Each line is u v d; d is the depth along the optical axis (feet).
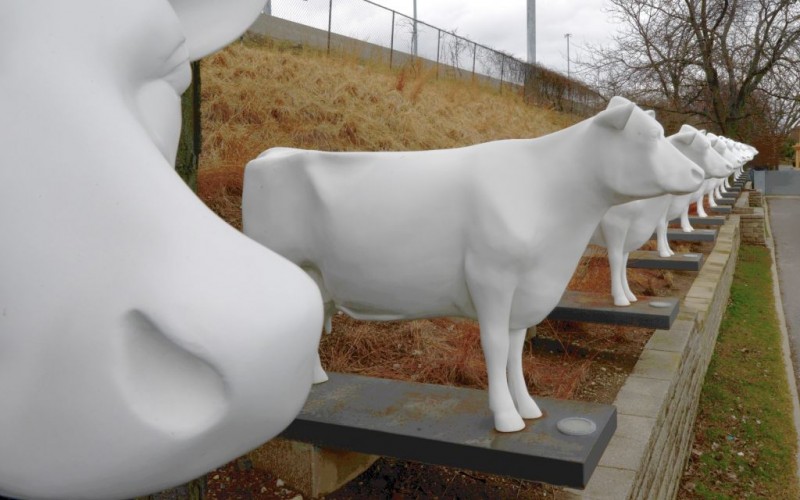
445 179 8.34
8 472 2.22
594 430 8.46
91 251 2.15
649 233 17.47
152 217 2.22
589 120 8.34
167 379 2.15
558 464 7.63
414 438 8.46
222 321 2.08
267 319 2.17
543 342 17.49
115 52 2.48
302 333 2.27
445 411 9.34
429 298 8.75
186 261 2.17
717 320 26.58
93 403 2.08
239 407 2.13
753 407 19.79
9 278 2.12
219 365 2.06
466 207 8.20
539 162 8.30
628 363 16.20
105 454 2.11
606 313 16.22
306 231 9.29
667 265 22.90
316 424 9.11
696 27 60.85
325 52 31.78
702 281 26.14
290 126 21.12
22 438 2.15
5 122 2.22
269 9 34.47
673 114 66.69
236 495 9.59
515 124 39.83
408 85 33.17
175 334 2.04
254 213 9.68
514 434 8.41
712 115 68.23
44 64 2.30
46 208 2.16
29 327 2.10
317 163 9.04
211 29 4.04
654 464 11.66
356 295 9.11
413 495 9.88
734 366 23.53
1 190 2.17
